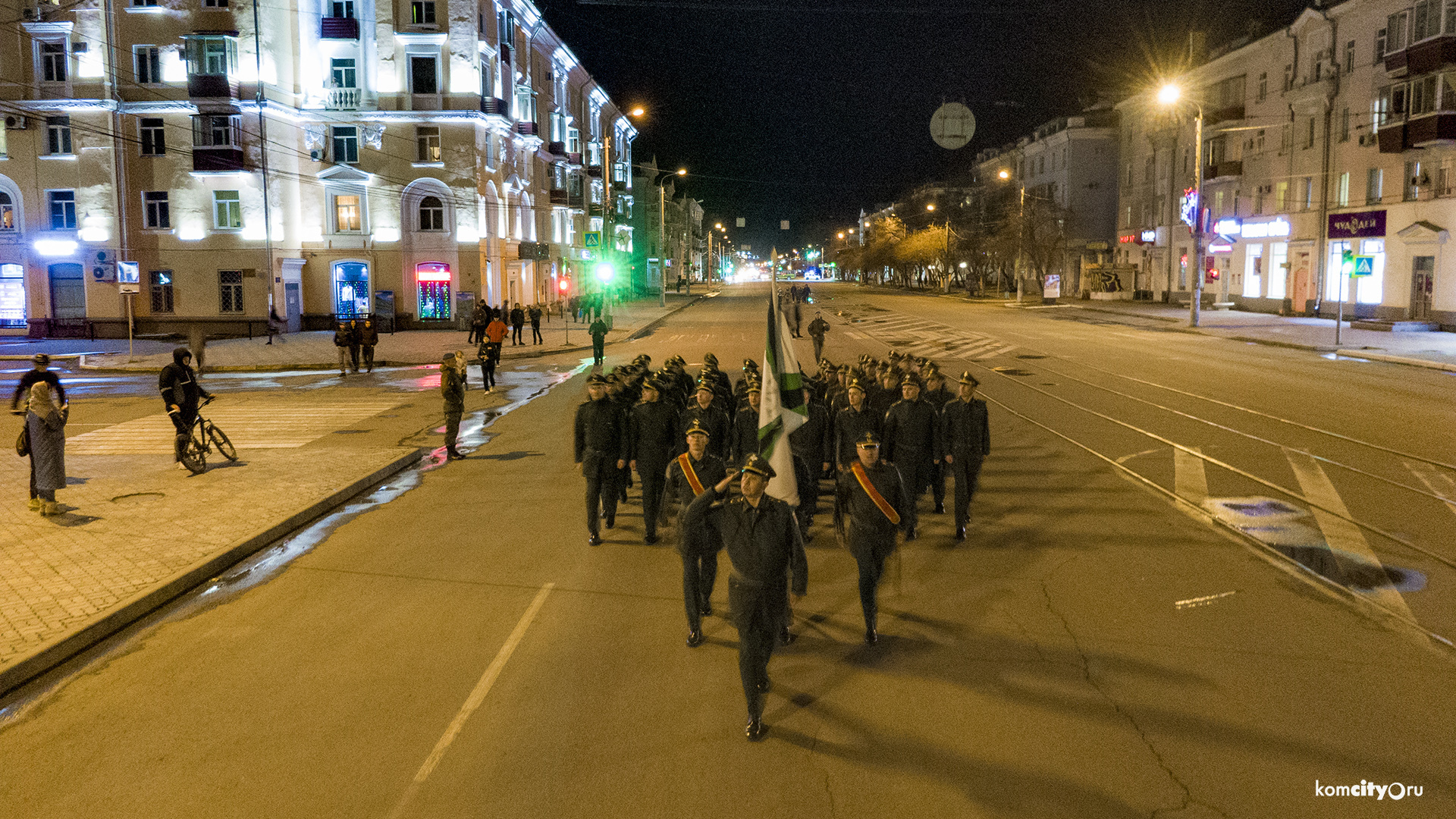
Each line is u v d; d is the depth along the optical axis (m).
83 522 10.21
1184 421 16.45
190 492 11.68
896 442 9.68
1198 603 7.63
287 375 27.16
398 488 12.57
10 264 40.47
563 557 9.20
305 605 7.93
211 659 6.81
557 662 6.64
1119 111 66.81
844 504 6.95
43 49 39.31
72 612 7.43
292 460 13.88
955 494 9.48
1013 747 5.34
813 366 28.20
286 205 41.31
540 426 17.56
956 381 22.34
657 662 6.63
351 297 42.81
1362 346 29.45
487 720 5.76
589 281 66.50
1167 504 10.88
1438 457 13.16
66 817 4.79
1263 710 5.74
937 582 8.23
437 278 42.53
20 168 39.72
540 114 54.19
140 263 40.38
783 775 5.08
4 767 5.31
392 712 5.89
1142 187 63.19
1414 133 34.78
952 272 98.12
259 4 39.31
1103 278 67.12
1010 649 6.73
